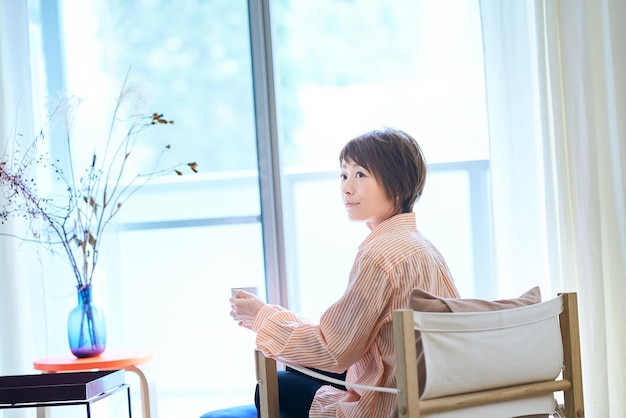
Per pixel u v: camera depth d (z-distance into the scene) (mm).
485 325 1533
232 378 2930
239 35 2922
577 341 1688
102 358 2342
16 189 2494
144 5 2943
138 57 2939
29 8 2914
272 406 1828
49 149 2881
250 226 2914
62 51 2932
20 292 2705
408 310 1443
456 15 2859
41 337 2795
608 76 2430
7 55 2744
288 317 1846
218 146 2924
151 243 2932
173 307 2932
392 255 1710
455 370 1499
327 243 2939
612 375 2445
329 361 1722
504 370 1562
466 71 2852
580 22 2389
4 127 2707
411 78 2889
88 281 2543
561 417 1704
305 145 2959
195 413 2941
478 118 2838
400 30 2900
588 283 2377
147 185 2928
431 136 2869
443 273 1805
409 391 1432
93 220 2859
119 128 2912
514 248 2504
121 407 2881
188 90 2936
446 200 2850
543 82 2428
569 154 2406
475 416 1544
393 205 1927
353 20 2936
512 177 2512
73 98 2812
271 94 2852
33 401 1927
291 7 2967
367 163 1917
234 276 2920
